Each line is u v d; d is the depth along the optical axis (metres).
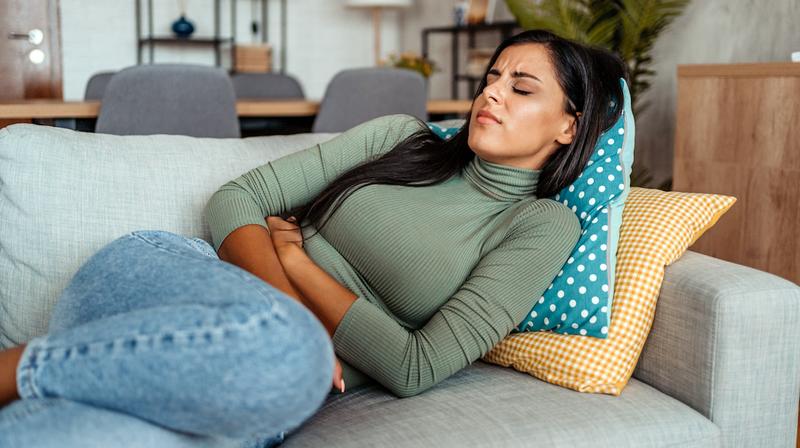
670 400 1.24
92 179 1.41
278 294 0.82
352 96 3.30
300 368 0.76
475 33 5.95
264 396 0.75
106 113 2.92
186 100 2.99
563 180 1.41
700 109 2.70
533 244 1.28
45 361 0.79
